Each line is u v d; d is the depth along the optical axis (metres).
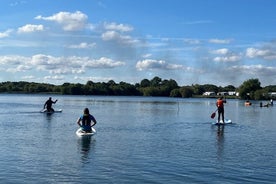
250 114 65.56
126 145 24.34
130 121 44.25
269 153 22.14
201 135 30.61
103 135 29.53
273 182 15.51
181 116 55.53
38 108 71.12
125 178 15.79
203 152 22.12
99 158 19.80
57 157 19.89
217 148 23.73
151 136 29.38
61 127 34.97
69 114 54.62
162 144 25.05
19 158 19.44
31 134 29.36
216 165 18.47
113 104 104.69
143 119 47.88
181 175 16.41
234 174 16.73
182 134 31.11
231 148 23.86
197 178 15.95
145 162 18.92
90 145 24.11
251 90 198.38
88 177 15.84
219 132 33.19
